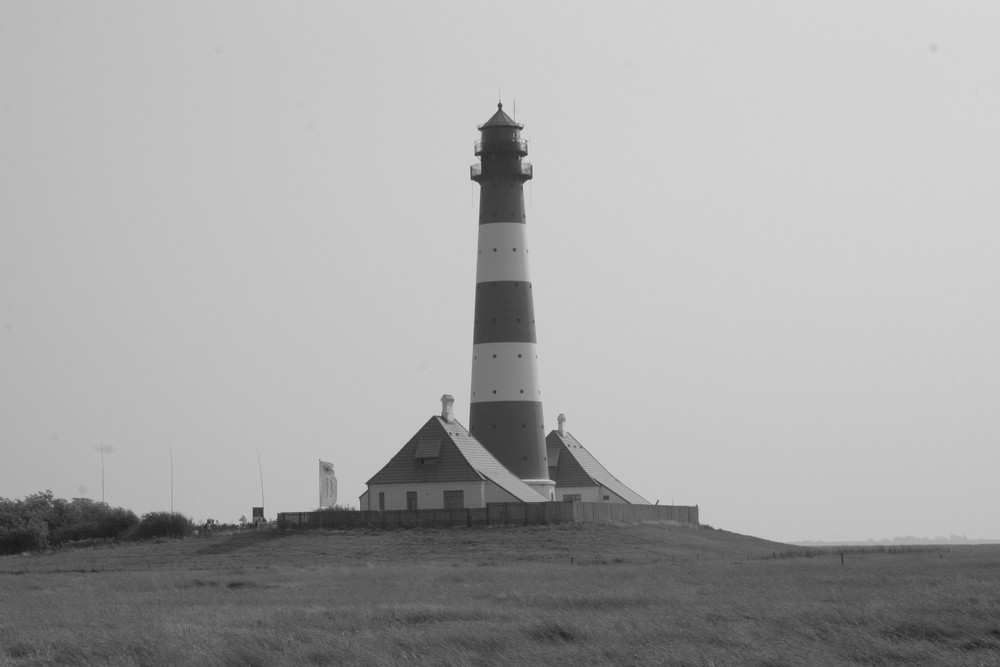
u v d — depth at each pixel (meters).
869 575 82.44
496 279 158.50
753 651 46.84
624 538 130.62
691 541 136.62
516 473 156.25
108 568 114.12
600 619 56.03
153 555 126.75
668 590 71.75
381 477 149.38
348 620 57.38
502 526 138.38
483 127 160.38
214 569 108.31
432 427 151.62
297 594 74.81
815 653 46.31
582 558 114.94
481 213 160.25
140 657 47.69
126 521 158.38
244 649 47.59
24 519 159.38
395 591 75.31
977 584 71.50
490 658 46.62
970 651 48.12
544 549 122.81
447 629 53.19
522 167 160.00
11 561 128.00
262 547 129.00
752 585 75.25
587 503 142.38
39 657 48.09
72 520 170.25
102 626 56.41
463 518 140.25
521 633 51.69
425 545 127.38
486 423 157.38
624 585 76.75
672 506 164.75
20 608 67.50
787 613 57.53
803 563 100.69
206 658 46.31
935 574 82.88
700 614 58.31
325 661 46.06
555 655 46.81
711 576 84.38
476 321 159.50
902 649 47.25
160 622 57.06
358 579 87.56
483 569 98.31
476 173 160.12
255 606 65.88
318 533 138.12
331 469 155.38
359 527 140.62
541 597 67.94
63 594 78.88
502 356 157.50
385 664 44.78
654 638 50.06
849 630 51.44
